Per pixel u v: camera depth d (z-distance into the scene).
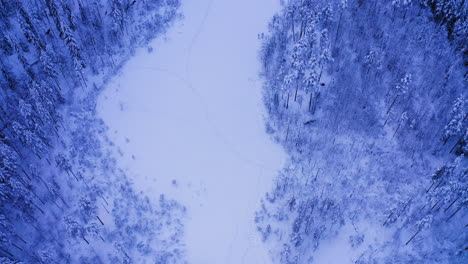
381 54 39.34
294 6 42.25
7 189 31.52
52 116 37.44
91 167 35.16
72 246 31.23
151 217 31.94
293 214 31.16
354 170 34.09
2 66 42.06
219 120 37.72
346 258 29.73
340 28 42.53
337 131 36.19
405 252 29.94
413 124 35.97
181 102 39.31
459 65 40.78
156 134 37.12
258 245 29.91
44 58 38.97
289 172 33.72
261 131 36.56
